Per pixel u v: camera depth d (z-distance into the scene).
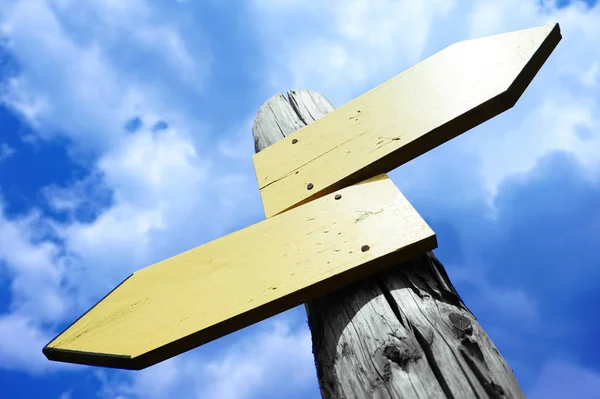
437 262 1.23
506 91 1.28
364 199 1.26
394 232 1.18
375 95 1.45
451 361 1.03
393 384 1.03
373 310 1.13
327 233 1.23
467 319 1.09
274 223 1.29
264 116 1.76
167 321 1.18
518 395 1.01
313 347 1.21
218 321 1.15
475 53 1.39
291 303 1.16
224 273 1.23
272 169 1.46
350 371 1.08
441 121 1.30
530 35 1.34
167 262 1.29
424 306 1.11
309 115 1.70
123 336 1.17
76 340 1.18
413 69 1.45
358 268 1.15
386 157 1.31
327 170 1.37
